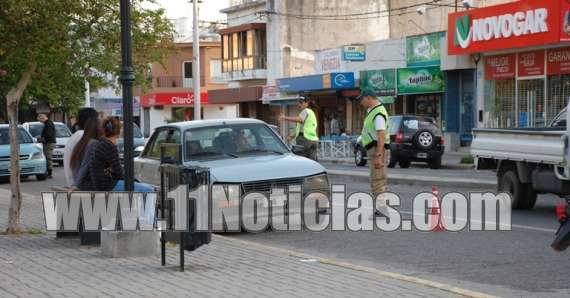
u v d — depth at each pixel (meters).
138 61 15.02
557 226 13.18
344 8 53.91
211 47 71.00
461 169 29.77
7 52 13.44
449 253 11.02
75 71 14.98
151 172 14.74
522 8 31.08
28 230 13.38
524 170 15.11
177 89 71.25
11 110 13.19
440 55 37.81
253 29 56.69
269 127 14.89
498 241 11.81
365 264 10.44
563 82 30.75
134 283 8.80
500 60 34.09
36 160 27.08
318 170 13.44
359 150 32.50
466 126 37.59
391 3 52.91
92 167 11.63
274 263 9.95
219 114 72.25
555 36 29.47
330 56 47.59
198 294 8.17
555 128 15.81
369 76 42.28
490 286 8.84
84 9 13.52
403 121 30.88
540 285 8.83
